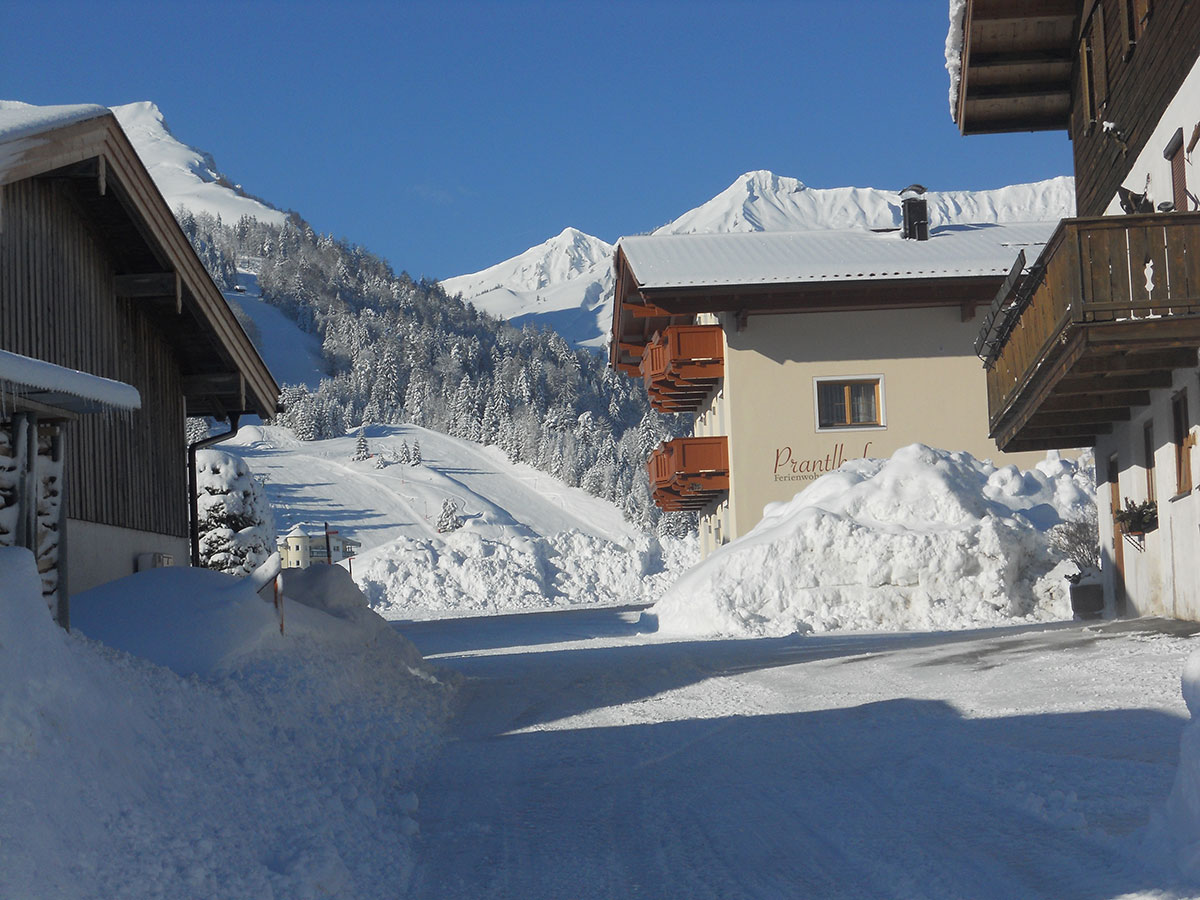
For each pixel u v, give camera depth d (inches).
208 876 198.8
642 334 1742.1
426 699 485.7
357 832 253.3
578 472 5664.4
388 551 1996.8
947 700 409.4
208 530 1112.8
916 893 190.5
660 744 370.0
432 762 360.5
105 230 550.0
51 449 382.0
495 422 6594.5
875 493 988.6
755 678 534.9
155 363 638.5
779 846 231.5
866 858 215.5
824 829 241.4
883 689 459.8
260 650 410.9
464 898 210.4
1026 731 329.7
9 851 170.6
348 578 578.6
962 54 850.1
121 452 576.7
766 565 940.0
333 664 447.2
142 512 608.4
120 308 583.2
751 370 1417.3
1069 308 538.9
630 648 775.1
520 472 5851.4
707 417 1651.1
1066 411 729.0
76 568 509.4
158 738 262.7
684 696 485.1
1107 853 202.8
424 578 1911.9
